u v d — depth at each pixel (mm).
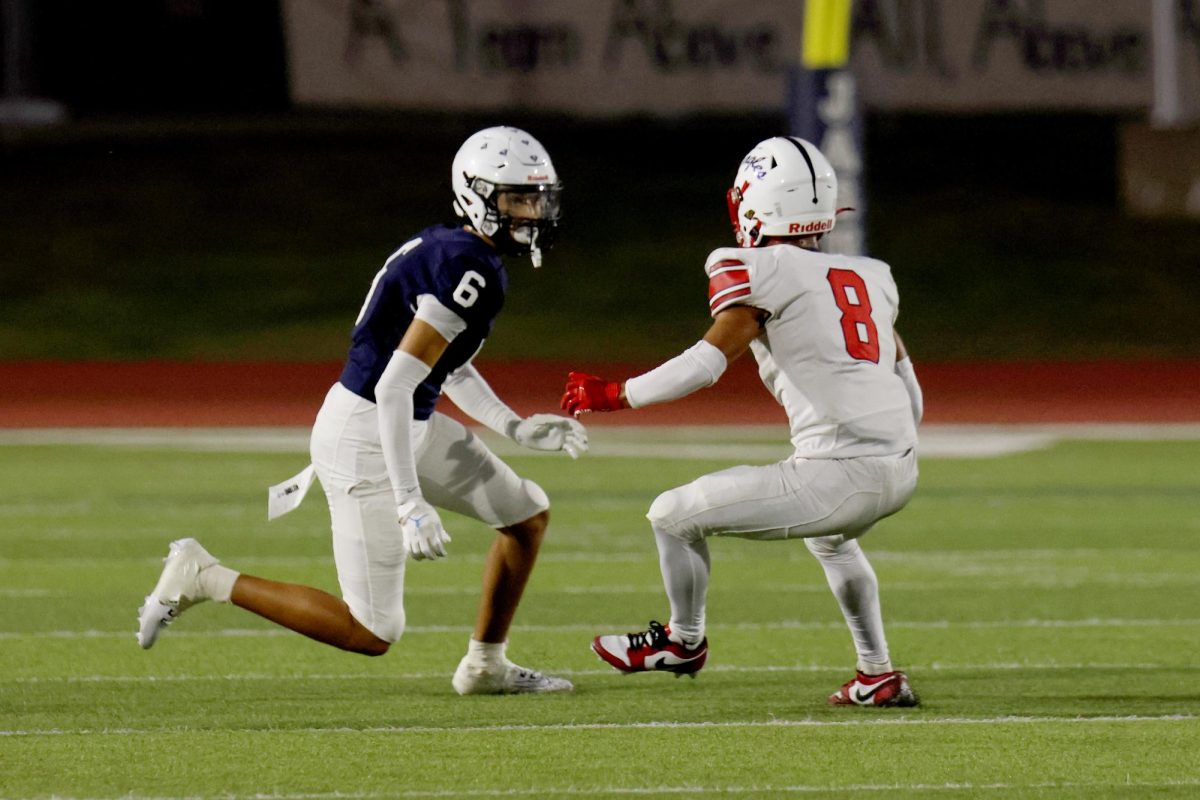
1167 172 75938
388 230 75875
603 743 15047
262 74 87312
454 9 68188
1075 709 16375
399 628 15914
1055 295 69812
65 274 71375
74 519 30156
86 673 18297
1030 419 47344
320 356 63562
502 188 15344
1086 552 26656
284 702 16859
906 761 14375
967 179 80688
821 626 21172
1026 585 23828
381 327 15484
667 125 84625
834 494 15148
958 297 69562
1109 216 77062
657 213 77062
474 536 29031
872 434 15172
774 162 15688
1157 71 72500
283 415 48531
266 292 70188
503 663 17234
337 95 67500
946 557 26297
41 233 74750
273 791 13484
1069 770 14078
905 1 69312
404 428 14977
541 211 15570
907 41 69500
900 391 15508
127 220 76188
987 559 26078
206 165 81000
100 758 14539
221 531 28875
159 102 87250
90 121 85750
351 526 15672
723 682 17875
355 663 18922
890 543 27641
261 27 87125
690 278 71125
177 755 14633
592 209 77188
